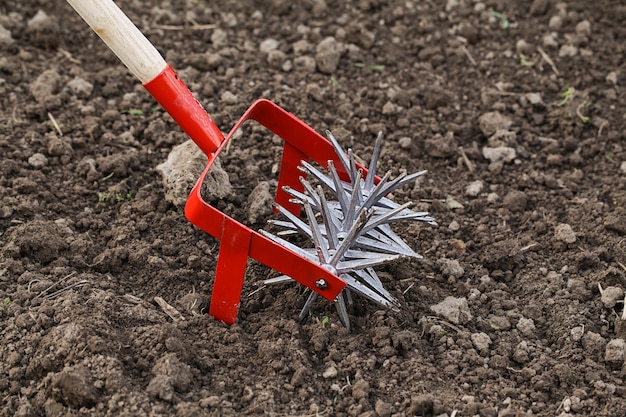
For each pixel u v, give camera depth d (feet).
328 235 4.89
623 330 5.10
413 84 6.29
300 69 6.31
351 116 6.04
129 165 5.68
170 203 5.52
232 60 6.33
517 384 4.96
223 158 5.71
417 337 5.05
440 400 4.84
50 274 5.18
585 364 5.02
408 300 5.21
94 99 6.07
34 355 4.88
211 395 4.79
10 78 6.09
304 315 5.08
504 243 5.49
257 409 4.76
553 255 5.49
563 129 6.07
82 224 5.43
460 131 6.03
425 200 5.68
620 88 6.29
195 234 5.42
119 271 5.26
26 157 5.66
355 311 5.15
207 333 5.00
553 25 6.57
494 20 6.63
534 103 6.16
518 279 5.39
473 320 5.18
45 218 5.44
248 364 4.93
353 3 6.70
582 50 6.45
